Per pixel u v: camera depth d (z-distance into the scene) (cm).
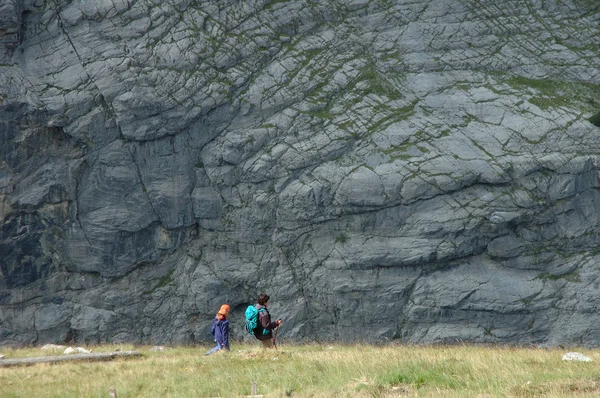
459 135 9525
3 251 9350
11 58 9881
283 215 9338
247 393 3412
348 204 9169
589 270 8888
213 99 9762
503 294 8812
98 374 4019
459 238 8988
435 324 8881
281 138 9656
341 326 9050
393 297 8969
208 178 9656
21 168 9481
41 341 9294
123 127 9588
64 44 9975
